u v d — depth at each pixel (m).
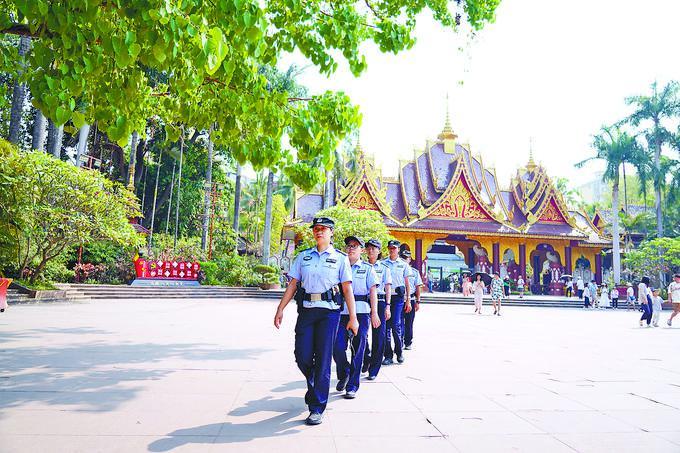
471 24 8.94
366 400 5.16
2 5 4.73
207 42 3.80
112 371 6.33
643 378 6.73
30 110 32.59
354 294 5.85
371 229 27.00
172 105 6.76
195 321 13.74
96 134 37.81
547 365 7.73
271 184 36.69
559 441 3.84
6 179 17.47
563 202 43.53
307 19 6.64
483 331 13.48
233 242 40.44
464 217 40.31
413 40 7.05
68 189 18.84
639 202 69.62
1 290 14.36
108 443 3.57
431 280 42.53
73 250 25.02
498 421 4.38
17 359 7.05
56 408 4.50
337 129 6.39
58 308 16.83
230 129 6.07
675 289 16.98
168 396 5.08
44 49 4.12
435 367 7.31
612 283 41.00
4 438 3.62
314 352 4.54
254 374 6.37
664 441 3.87
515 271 42.91
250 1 4.01
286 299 4.79
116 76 4.82
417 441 3.77
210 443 3.62
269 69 33.53
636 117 43.31
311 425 4.15
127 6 3.76
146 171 44.53
